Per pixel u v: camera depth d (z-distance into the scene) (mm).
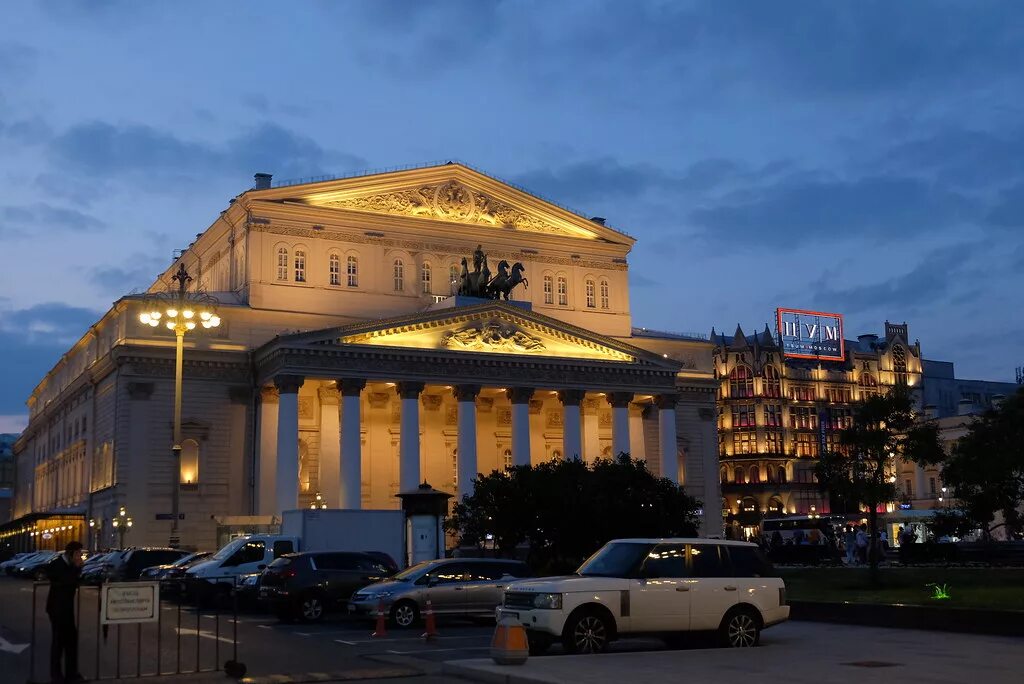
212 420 86125
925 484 142750
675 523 64312
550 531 61625
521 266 94188
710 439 108250
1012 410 51812
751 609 29438
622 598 28047
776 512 135375
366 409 92125
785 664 24734
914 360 163625
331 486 87812
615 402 94375
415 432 85250
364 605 39219
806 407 150625
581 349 94062
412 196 97875
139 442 83812
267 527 78750
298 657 29344
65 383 119562
